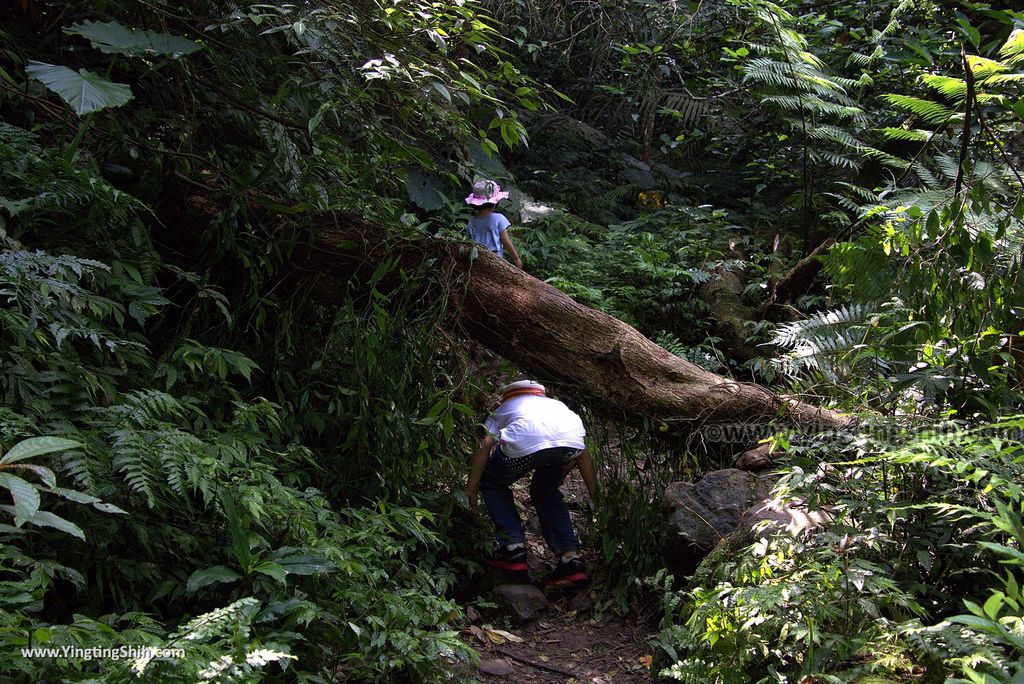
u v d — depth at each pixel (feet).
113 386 9.33
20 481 5.46
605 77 32.32
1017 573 8.29
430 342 12.28
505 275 12.89
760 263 24.81
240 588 8.23
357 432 11.80
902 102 12.85
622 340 13.01
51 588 7.72
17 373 8.12
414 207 24.16
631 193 32.01
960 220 10.59
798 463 10.41
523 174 29.96
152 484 7.89
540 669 10.41
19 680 5.76
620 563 12.50
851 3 26.94
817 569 8.41
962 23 10.94
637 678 10.07
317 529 9.57
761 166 29.89
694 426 12.84
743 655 8.20
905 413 10.60
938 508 8.79
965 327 10.53
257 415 10.55
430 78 11.07
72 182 9.80
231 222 11.70
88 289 10.10
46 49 12.20
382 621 8.68
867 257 11.93
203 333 11.94
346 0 11.02
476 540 12.87
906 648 7.64
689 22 29.37
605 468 13.39
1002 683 5.70
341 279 12.64
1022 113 10.87
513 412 12.57
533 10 28.71
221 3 12.00
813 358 13.25
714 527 11.09
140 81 12.03
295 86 11.89
